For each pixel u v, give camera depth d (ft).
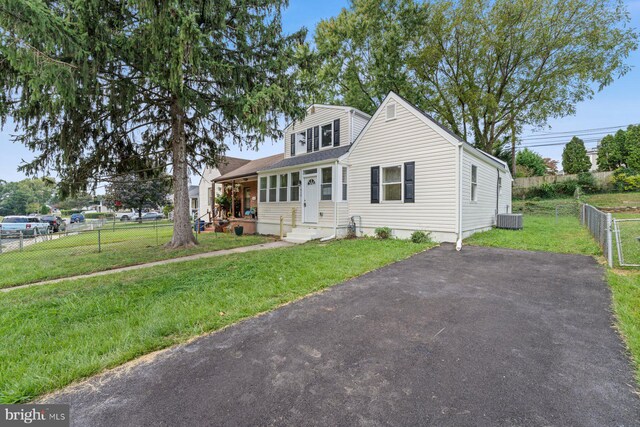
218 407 6.39
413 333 9.75
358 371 7.64
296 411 6.22
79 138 25.52
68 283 17.83
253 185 58.23
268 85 25.77
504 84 63.52
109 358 8.46
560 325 10.08
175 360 8.39
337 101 66.85
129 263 24.27
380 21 58.95
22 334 10.41
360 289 14.47
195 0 20.99
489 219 38.81
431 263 19.66
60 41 16.56
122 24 20.90
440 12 58.85
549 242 25.94
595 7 51.42
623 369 7.47
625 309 10.91
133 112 28.30
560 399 6.43
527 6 53.36
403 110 31.60
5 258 28.32
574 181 75.41
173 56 19.69
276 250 28.43
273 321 10.94
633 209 52.80
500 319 10.69
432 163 29.32
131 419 6.10
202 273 18.67
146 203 104.32
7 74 18.30
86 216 147.95
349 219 36.60
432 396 6.61
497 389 6.82
